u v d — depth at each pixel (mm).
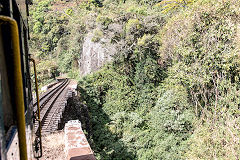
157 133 14320
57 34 42188
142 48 19500
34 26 45062
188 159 10062
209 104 10758
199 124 11328
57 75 39281
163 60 17359
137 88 20062
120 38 21844
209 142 9078
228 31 8453
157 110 15680
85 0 47594
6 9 1610
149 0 31891
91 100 19625
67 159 3738
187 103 13102
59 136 7395
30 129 2471
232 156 7414
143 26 20000
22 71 2256
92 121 16688
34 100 12414
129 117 17406
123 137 15570
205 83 10094
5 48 1421
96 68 28078
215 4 9172
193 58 10828
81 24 34969
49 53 43344
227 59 8273
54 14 44656
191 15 10797
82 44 34438
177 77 12430
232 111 8492
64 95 14734
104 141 14969
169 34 15289
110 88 20938
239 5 8227
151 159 13141
